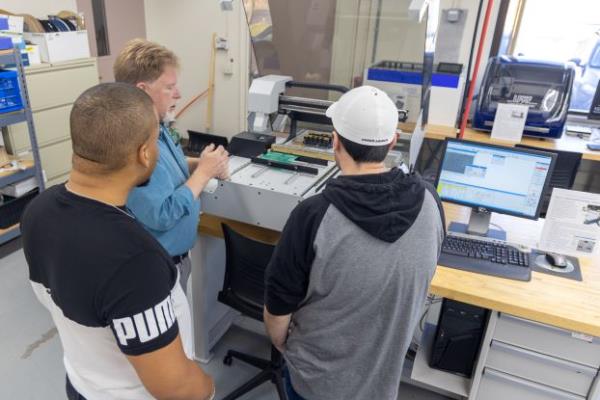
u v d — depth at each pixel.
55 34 3.03
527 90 3.00
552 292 1.44
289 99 1.84
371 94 0.96
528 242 1.76
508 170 1.63
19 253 2.90
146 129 0.82
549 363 1.50
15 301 2.45
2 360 2.04
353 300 0.97
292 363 1.13
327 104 1.78
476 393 1.65
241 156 1.79
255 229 1.79
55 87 3.08
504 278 1.50
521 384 1.56
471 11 3.32
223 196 1.58
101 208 0.80
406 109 1.87
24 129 2.95
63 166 3.29
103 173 0.80
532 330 1.48
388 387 1.08
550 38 3.36
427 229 0.95
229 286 1.75
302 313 1.08
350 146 0.95
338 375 1.06
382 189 0.92
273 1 1.79
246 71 4.42
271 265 1.05
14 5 3.24
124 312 0.77
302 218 0.97
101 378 0.92
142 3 4.50
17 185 2.79
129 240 0.78
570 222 1.54
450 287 1.43
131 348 0.79
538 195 1.61
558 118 2.96
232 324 2.32
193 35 4.51
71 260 0.77
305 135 1.90
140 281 0.77
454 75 3.18
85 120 0.76
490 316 1.52
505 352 1.55
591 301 1.40
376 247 0.92
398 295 0.95
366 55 1.87
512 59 3.05
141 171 0.85
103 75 4.21
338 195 0.94
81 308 0.79
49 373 1.98
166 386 0.84
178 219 1.38
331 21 1.83
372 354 1.03
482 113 3.11
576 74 3.09
